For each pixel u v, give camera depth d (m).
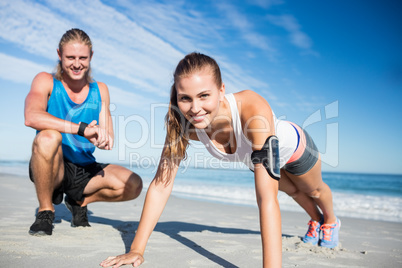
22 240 2.45
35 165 2.63
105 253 2.22
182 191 11.58
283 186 2.81
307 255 2.52
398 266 2.33
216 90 1.91
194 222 4.23
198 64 1.84
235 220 4.67
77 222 3.12
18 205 4.59
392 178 30.27
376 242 3.33
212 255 2.35
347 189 18.97
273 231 1.74
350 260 2.44
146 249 2.43
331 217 2.84
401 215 7.15
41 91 2.82
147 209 2.18
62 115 2.92
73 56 2.78
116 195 3.04
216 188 12.78
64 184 2.97
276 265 1.70
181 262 2.14
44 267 1.88
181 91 1.87
